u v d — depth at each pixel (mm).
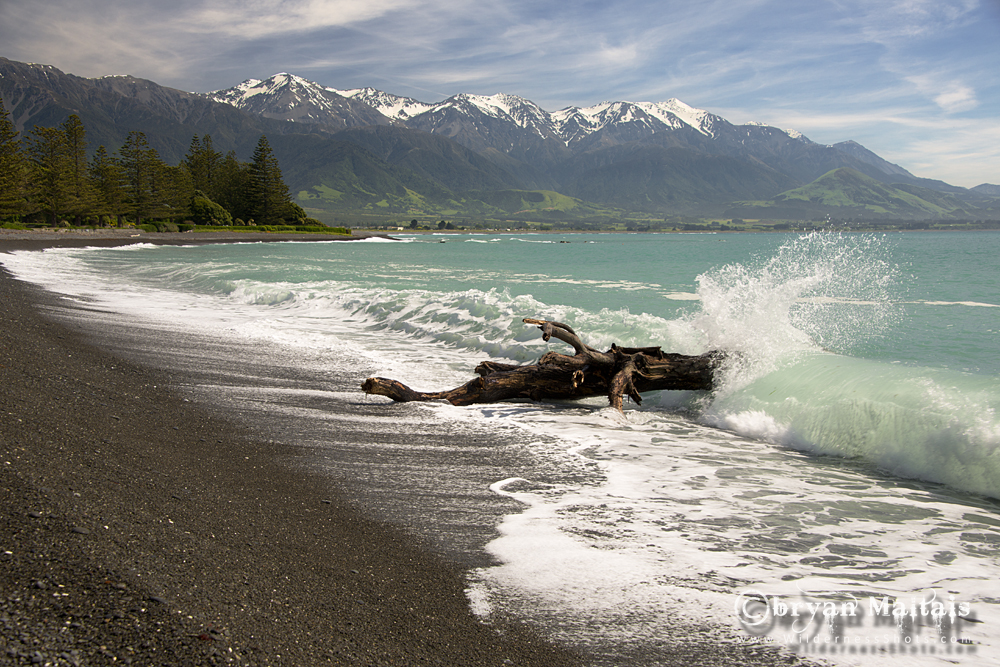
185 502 3650
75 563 2703
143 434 4984
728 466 5113
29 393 5508
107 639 2227
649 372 7176
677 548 3490
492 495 4316
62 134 90000
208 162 133250
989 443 4621
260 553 3119
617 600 2891
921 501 4348
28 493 3340
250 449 5035
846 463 5238
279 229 119500
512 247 85562
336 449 5238
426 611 2732
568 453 5395
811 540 3656
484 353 10047
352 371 8625
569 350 9266
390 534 3576
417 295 14688
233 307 15414
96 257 38156
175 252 51469
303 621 2539
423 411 6766
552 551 3400
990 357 8594
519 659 2416
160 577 2709
